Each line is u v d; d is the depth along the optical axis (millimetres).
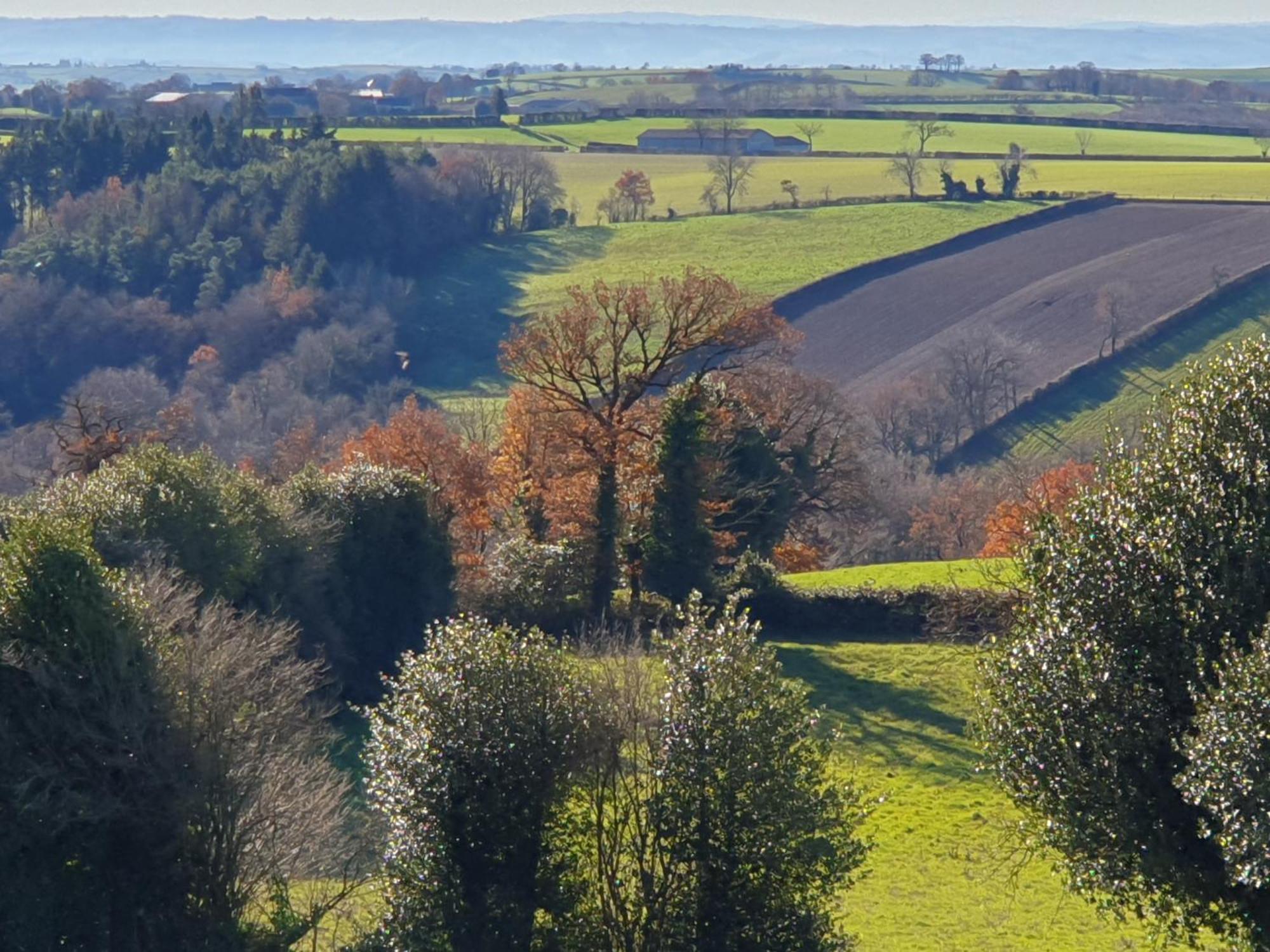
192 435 92312
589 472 57250
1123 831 22766
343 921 28312
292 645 41781
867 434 96500
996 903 34812
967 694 46844
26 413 105875
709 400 59750
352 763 39344
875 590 55750
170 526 40531
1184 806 22750
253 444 95875
